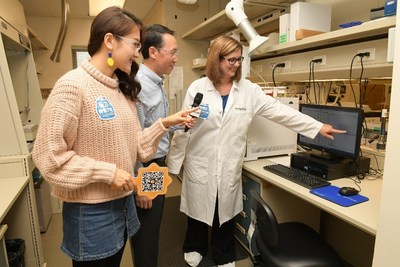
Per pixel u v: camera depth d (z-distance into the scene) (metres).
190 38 3.95
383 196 1.00
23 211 1.94
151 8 4.56
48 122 0.91
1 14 2.10
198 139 1.89
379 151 1.88
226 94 1.89
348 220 1.25
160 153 1.68
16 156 1.92
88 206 1.05
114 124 1.03
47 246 2.43
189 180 1.97
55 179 0.93
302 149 2.28
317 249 1.53
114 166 0.99
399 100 0.92
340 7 2.34
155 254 1.76
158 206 1.70
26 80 2.69
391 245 0.98
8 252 1.82
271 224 1.36
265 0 2.58
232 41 1.78
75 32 5.19
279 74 2.59
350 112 1.69
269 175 1.83
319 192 1.51
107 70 1.05
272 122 2.21
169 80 3.93
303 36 2.04
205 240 2.19
